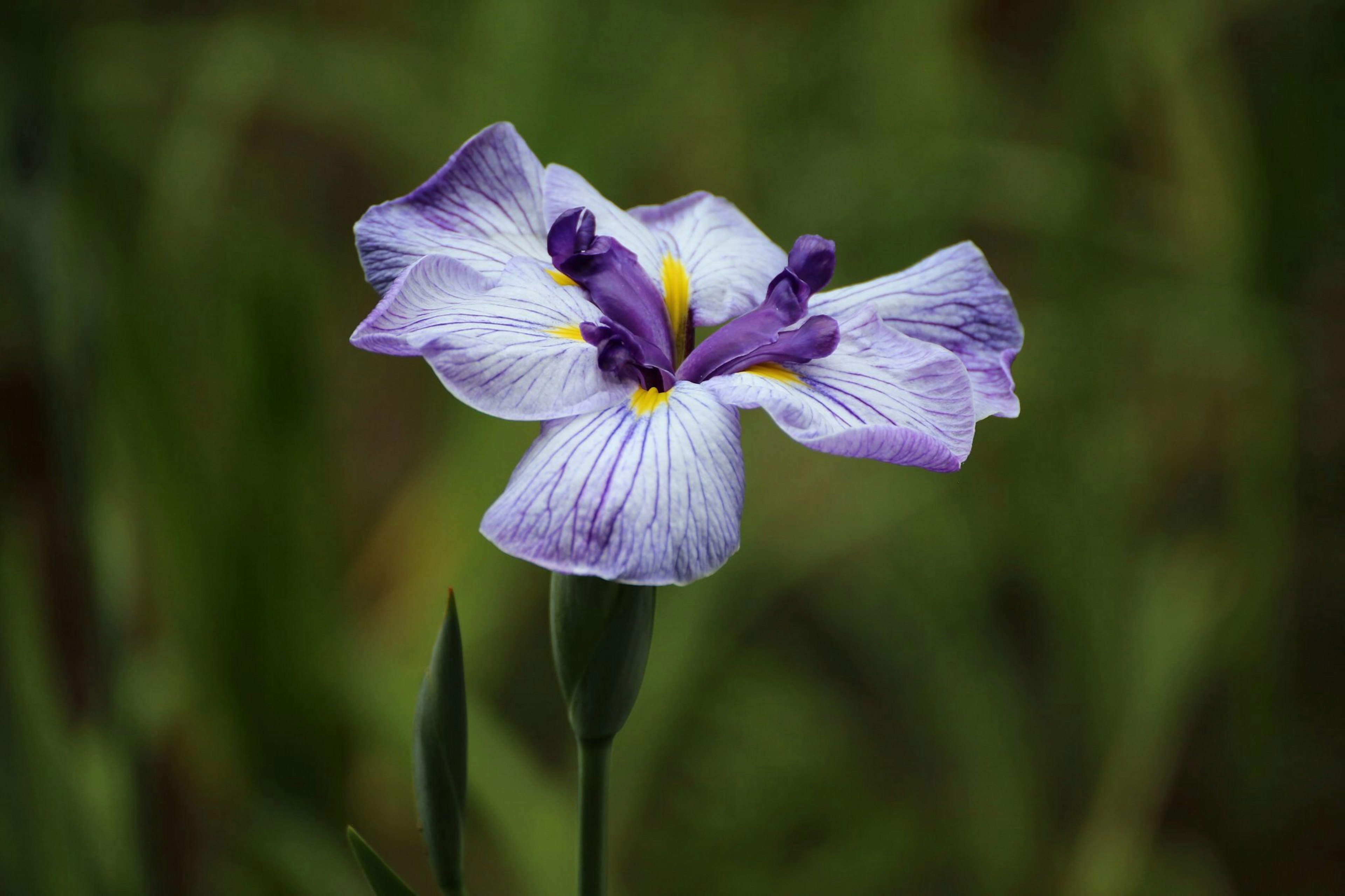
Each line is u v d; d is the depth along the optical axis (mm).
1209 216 1413
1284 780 1392
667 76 1476
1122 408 1419
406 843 1382
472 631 1310
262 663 1163
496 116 1412
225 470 1157
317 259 1664
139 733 1042
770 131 1560
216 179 1508
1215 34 1431
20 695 997
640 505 800
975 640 1366
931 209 1432
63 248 1013
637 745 1229
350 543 1536
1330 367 1509
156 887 1050
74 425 1012
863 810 1382
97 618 1026
